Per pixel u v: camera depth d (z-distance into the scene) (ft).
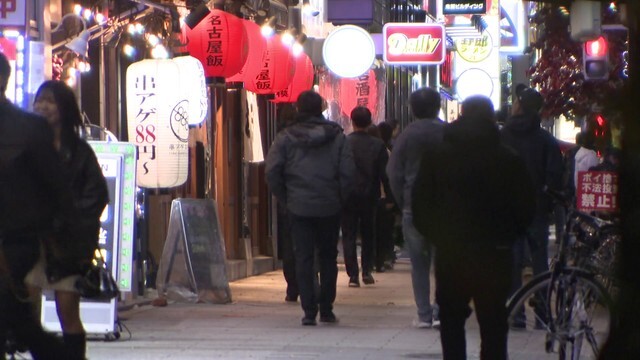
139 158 140.87
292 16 216.54
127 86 141.49
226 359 107.34
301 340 120.37
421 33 247.70
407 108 370.53
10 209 74.28
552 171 126.00
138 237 149.38
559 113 287.48
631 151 70.90
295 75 193.16
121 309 141.90
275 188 130.41
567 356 97.71
